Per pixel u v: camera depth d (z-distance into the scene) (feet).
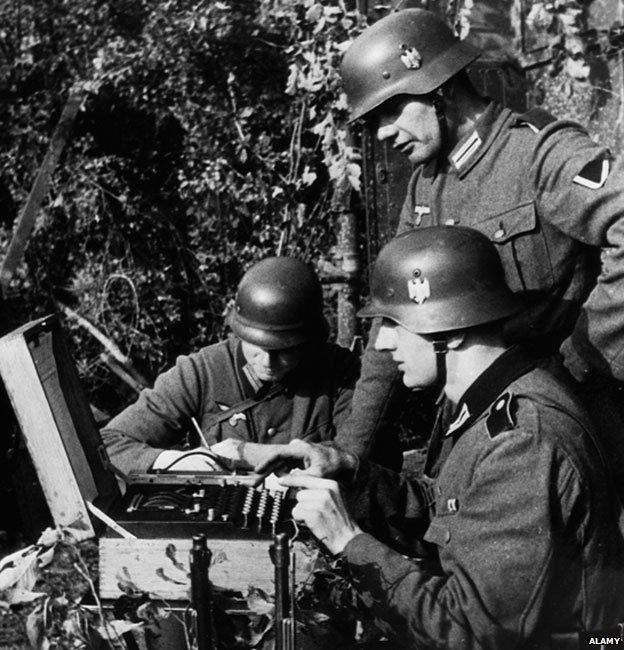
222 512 7.64
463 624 6.92
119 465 10.91
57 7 22.54
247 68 21.45
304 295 11.22
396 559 7.30
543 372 7.37
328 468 8.56
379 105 9.62
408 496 8.93
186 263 22.94
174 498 8.07
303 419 11.69
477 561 6.93
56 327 8.21
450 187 9.83
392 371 10.64
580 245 9.30
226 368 11.81
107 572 7.15
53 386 7.74
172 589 7.13
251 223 22.27
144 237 23.04
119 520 7.48
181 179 22.16
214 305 22.86
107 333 22.68
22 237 21.29
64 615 6.82
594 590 7.06
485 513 6.96
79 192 22.66
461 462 7.25
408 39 9.60
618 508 7.28
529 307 9.30
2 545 13.48
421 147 9.75
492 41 17.04
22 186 23.06
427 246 7.54
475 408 7.30
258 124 21.61
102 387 22.86
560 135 9.20
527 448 6.92
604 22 16.24
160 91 22.07
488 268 7.52
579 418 7.11
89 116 22.90
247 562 7.11
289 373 11.63
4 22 22.67
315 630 7.12
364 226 18.67
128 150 23.09
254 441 11.71
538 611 6.82
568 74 16.30
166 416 11.70
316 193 21.25
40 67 22.75
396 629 7.23
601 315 8.43
